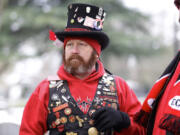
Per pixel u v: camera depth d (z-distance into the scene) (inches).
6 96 840.9
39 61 935.0
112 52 863.7
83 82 112.5
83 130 108.0
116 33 844.0
